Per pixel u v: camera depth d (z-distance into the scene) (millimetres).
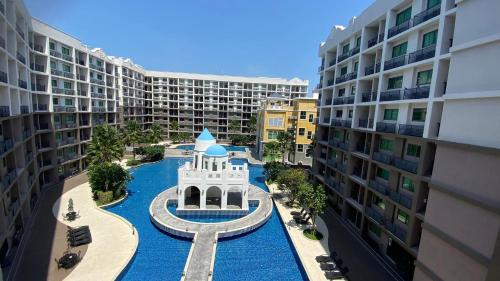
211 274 21516
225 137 98000
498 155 9086
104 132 41156
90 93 52125
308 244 26453
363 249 26062
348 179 31578
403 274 21594
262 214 32875
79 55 49844
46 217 30094
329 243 26891
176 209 32656
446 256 11109
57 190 39219
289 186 35875
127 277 21109
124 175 37438
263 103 71312
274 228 30656
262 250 26062
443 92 18938
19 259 21875
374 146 26656
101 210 32312
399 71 23656
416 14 21578
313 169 42906
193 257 23844
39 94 39906
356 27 30625
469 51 10492
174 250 25234
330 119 37406
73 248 23719
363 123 29312
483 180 9625
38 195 35656
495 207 9008
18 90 28172
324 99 40594
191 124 95125
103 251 23406
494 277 9023
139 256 24016
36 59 39812
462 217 10398
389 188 24047
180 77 93812
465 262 10203
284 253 25641
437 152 11844
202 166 36250
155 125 78562
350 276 21609
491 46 9602
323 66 41062
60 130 43156
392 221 23938
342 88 35594
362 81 29859
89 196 37000
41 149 39531
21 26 32188
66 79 44406
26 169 29906
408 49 22469
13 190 26375
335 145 35625
